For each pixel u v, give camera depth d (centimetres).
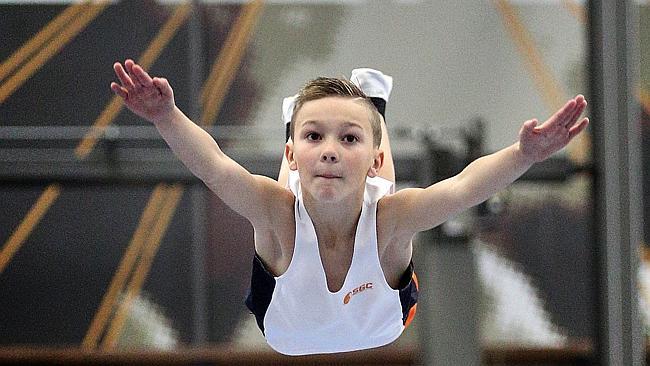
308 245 1273
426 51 3872
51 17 3828
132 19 3850
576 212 3969
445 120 3847
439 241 2734
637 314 3441
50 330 3872
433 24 3881
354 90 1241
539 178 3192
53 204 3891
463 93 3859
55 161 3012
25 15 3816
